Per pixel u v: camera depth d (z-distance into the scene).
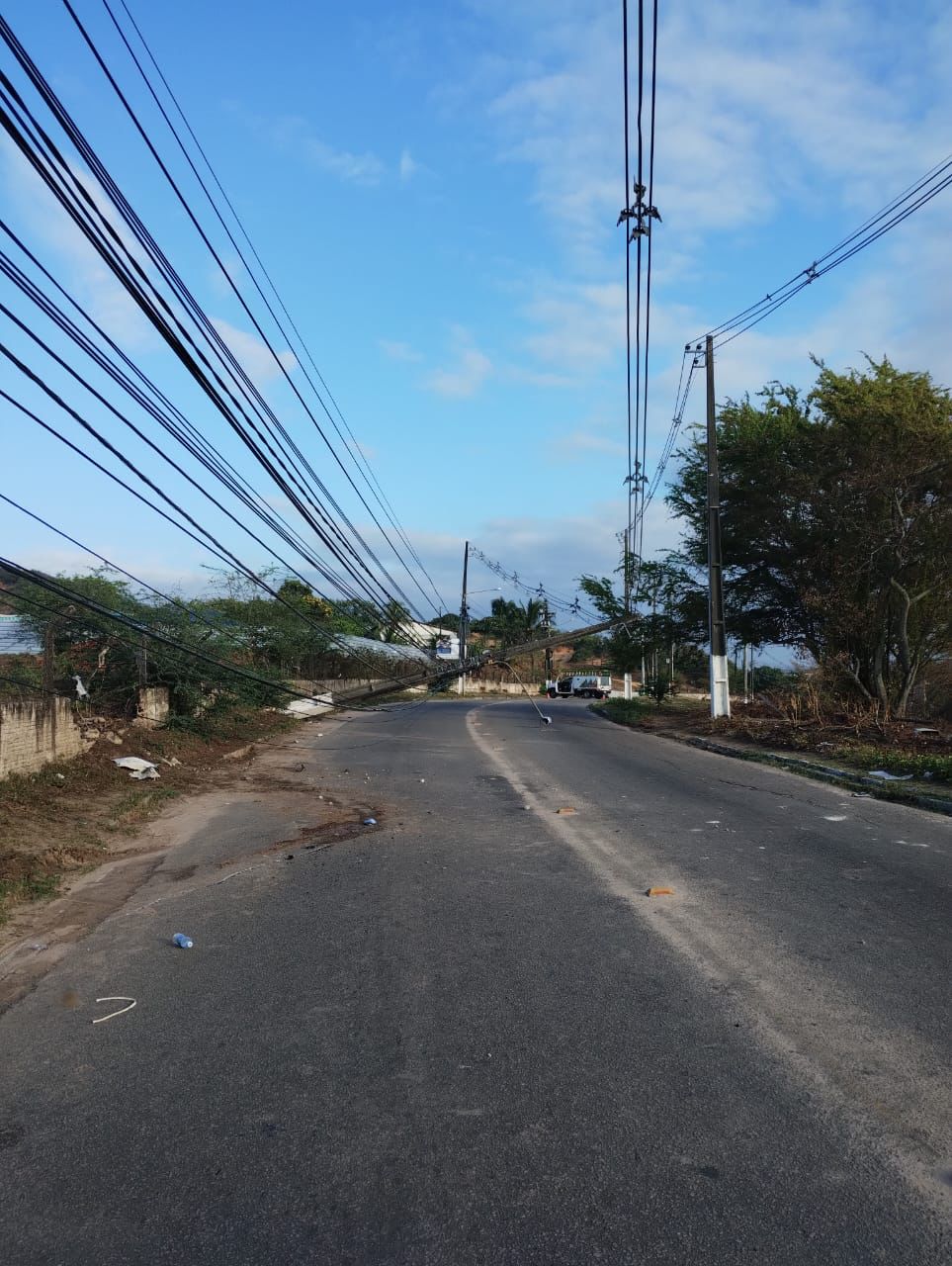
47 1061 4.59
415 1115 3.93
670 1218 3.17
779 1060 4.37
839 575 23.78
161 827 11.34
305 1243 3.08
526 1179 3.43
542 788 14.03
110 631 17.00
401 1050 4.58
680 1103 3.98
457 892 7.74
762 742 20.31
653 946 6.15
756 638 30.08
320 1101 4.08
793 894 7.44
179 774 15.12
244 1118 3.95
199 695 20.03
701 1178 3.40
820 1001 5.11
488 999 5.25
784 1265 2.92
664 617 32.47
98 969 6.04
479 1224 3.16
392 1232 3.13
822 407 24.30
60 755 13.28
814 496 24.06
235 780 15.39
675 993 5.27
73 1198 3.38
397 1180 3.44
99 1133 3.84
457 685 65.12
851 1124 3.78
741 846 9.45
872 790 13.22
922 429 21.98
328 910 7.31
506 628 74.06
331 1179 3.46
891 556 22.36
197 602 24.47
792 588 27.41
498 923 6.79
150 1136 3.81
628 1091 4.09
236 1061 4.52
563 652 97.31
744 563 28.23
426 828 10.86
